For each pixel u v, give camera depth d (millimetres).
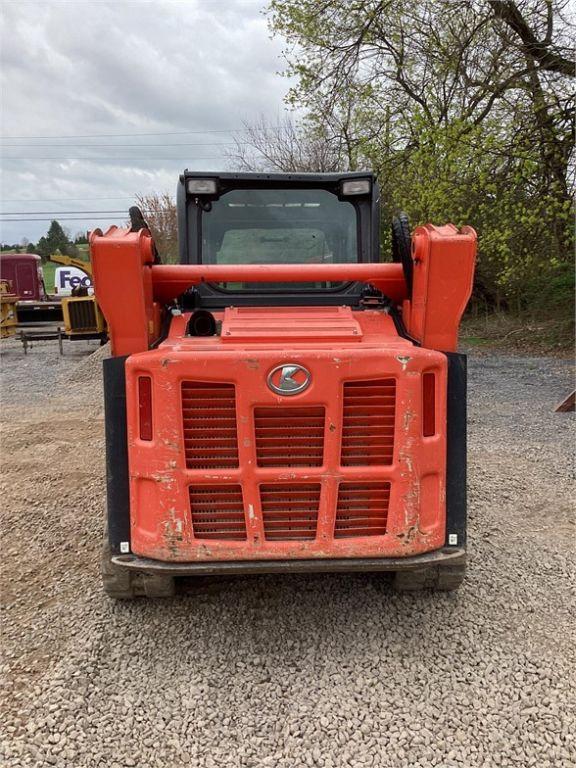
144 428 2600
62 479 5262
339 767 2213
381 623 3035
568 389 8914
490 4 11352
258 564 2604
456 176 10992
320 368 2502
